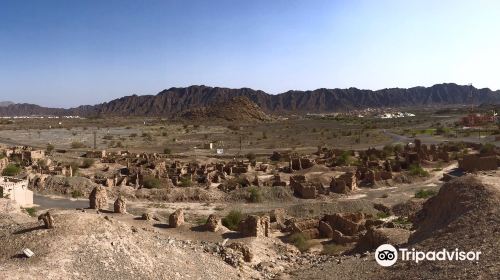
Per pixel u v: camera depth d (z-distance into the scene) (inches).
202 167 3038.9
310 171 2950.3
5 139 5669.3
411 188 2429.9
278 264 1160.2
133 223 1328.7
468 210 999.0
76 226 900.0
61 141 5526.6
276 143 5280.5
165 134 6432.1
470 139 4781.0
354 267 971.9
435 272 780.6
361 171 2733.8
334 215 1544.0
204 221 1704.0
